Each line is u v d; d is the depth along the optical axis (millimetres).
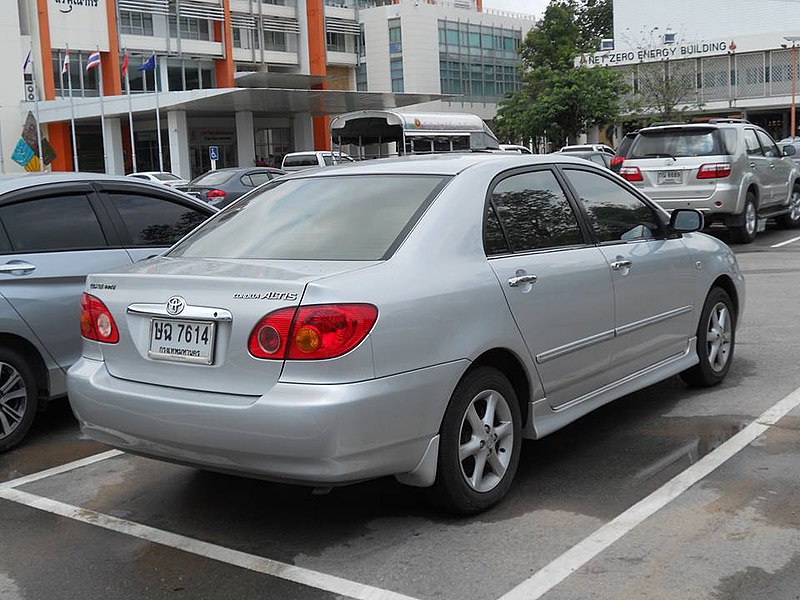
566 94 47094
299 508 4371
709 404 5777
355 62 69750
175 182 31906
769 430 5184
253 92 42969
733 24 57500
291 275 3725
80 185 6137
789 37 49531
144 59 54406
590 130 49406
